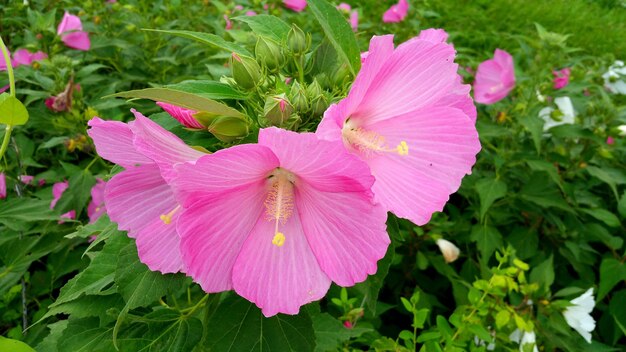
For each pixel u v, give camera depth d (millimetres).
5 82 581
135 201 273
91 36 797
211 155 209
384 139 284
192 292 477
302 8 840
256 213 258
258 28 315
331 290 569
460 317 452
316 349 403
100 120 251
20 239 474
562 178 748
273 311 253
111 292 282
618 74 900
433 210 273
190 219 225
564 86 745
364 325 529
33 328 505
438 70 269
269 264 256
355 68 287
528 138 760
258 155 224
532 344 457
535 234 726
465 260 761
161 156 230
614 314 662
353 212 238
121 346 293
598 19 2254
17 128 618
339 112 237
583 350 571
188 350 294
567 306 507
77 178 558
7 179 584
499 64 753
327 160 220
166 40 811
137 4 898
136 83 801
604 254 727
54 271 530
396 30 1022
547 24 2023
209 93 272
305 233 261
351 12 904
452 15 1660
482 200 656
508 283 466
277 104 248
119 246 293
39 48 699
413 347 445
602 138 683
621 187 817
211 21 847
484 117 811
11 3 864
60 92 595
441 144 276
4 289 466
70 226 539
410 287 739
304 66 312
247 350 285
